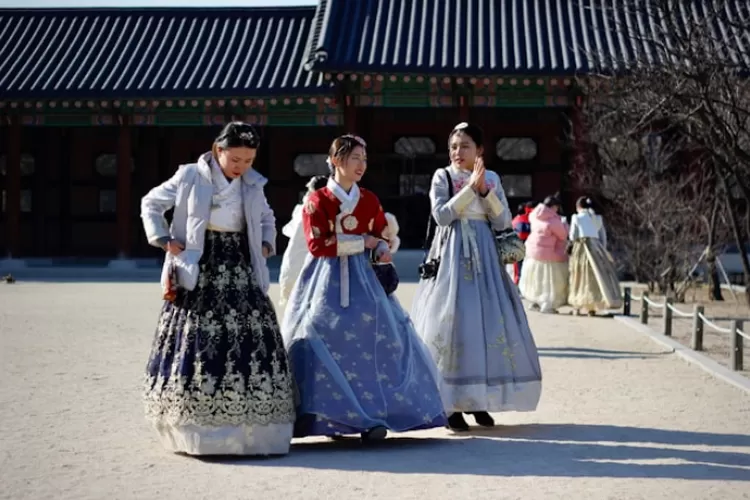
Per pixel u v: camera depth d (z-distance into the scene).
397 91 34.44
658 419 9.38
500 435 8.66
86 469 7.25
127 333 16.39
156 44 38.09
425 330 8.95
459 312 8.88
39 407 9.74
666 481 6.99
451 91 34.22
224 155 7.81
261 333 7.69
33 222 40.16
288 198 39.34
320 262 8.32
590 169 31.17
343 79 33.44
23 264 36.50
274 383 7.63
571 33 34.25
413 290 26.70
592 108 27.88
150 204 7.84
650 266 25.25
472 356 8.80
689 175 27.66
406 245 37.09
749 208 17.92
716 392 10.96
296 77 35.53
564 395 10.77
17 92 35.44
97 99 35.41
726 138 15.45
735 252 32.56
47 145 40.19
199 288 7.71
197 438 7.47
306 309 8.20
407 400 8.02
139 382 11.34
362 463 7.49
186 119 36.50
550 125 37.81
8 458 7.59
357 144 8.30
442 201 9.16
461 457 7.72
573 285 20.34
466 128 9.30
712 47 17.06
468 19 35.47
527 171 37.81
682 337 16.25
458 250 9.09
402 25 35.22
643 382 11.65
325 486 6.76
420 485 6.82
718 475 7.18
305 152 39.34
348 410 7.84
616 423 9.20
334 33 34.62
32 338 15.62
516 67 32.75
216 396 7.50
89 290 27.31
